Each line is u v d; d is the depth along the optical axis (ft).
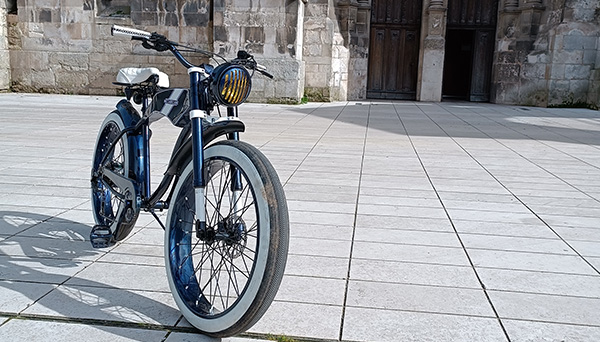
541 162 24.36
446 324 8.95
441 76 61.82
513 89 60.23
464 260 11.94
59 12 53.42
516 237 13.62
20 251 11.78
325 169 21.50
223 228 8.41
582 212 16.07
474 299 9.95
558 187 19.34
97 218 12.57
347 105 53.11
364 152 25.76
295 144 27.48
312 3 54.90
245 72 8.32
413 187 18.83
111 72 53.88
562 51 56.39
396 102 59.52
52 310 9.08
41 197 16.22
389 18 63.46
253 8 50.47
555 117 45.85
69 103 45.55
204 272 10.71
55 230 13.26
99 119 35.19
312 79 56.13
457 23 63.36
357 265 11.48
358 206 16.19
